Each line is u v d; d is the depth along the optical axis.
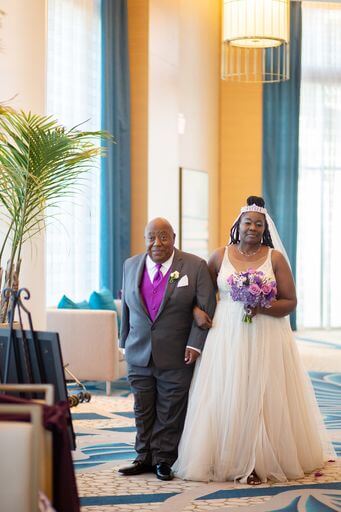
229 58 13.80
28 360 3.88
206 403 5.32
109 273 10.52
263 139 14.11
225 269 5.52
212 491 5.02
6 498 2.67
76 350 8.21
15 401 3.00
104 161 10.45
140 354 5.38
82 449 6.05
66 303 8.52
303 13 14.44
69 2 9.66
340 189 14.71
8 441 2.68
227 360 5.34
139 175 11.02
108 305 9.02
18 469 2.67
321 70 14.56
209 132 13.52
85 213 9.98
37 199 6.06
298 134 14.28
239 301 5.35
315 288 14.68
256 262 5.51
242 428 5.29
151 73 11.04
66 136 5.84
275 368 5.37
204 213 13.27
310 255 14.63
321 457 5.57
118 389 8.66
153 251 5.37
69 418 3.68
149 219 11.05
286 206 14.27
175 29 11.75
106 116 10.47
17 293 3.97
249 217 5.52
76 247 9.83
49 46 9.25
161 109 11.37
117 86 10.72
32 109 7.16
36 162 5.85
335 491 5.03
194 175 12.80
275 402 5.32
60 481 2.89
